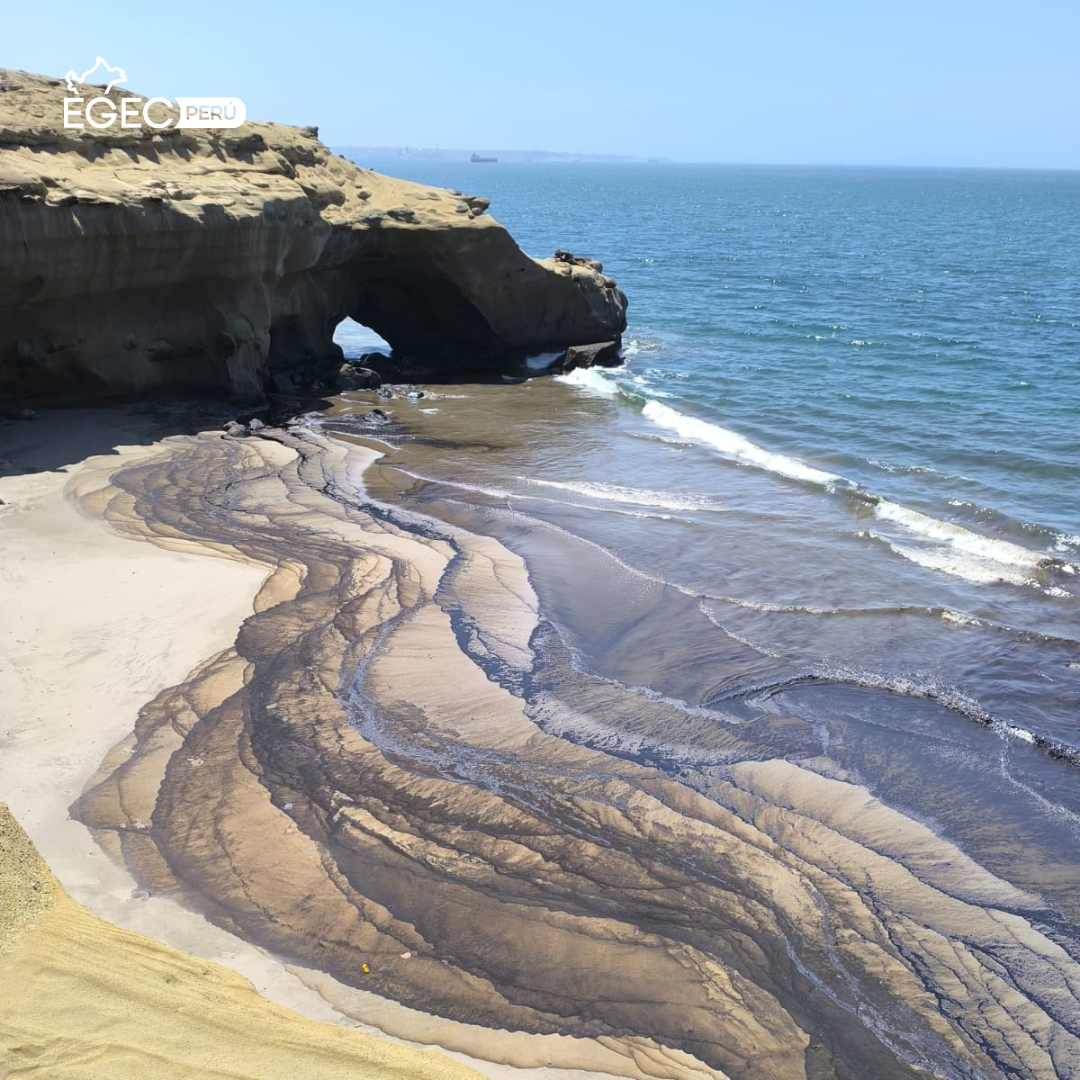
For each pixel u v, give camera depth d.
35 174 21.27
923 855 10.42
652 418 27.05
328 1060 7.55
